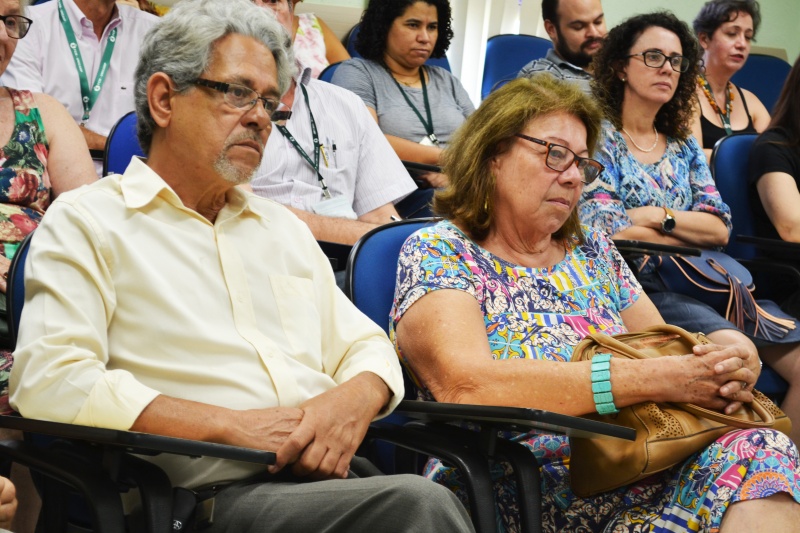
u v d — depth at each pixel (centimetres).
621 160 324
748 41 476
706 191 333
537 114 220
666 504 192
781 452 186
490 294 214
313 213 316
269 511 165
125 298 174
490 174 222
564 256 232
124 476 154
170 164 185
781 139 366
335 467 172
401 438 187
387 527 157
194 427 161
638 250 287
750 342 296
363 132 342
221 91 181
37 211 246
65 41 335
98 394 158
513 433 209
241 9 186
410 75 431
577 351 203
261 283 190
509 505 203
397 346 212
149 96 184
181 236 182
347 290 224
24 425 148
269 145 324
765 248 338
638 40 326
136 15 349
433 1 423
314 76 445
